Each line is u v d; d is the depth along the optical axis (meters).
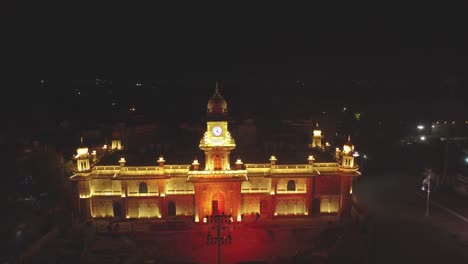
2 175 86.12
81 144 81.62
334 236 75.62
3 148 98.69
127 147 112.94
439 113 134.50
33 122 120.56
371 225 80.12
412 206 93.31
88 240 73.19
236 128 126.19
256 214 83.00
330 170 85.25
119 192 83.25
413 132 139.50
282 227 79.56
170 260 68.50
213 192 80.75
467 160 109.94
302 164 84.38
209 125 80.88
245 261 68.00
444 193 103.38
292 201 84.50
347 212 83.69
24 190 86.25
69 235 75.06
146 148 112.00
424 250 70.25
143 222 81.38
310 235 77.12
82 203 81.44
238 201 80.88
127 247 71.56
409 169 127.44
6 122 110.62
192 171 80.31
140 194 82.69
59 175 90.50
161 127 137.38
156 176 81.88
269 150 101.88
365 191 105.31
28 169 88.69
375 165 131.25
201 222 80.50
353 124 147.38
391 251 69.94
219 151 80.94
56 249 69.94
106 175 83.00
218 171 80.56
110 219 82.81
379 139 139.00
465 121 128.88
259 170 84.06
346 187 83.38
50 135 118.94
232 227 79.38
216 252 71.81
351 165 82.94
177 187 83.94
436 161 109.44
